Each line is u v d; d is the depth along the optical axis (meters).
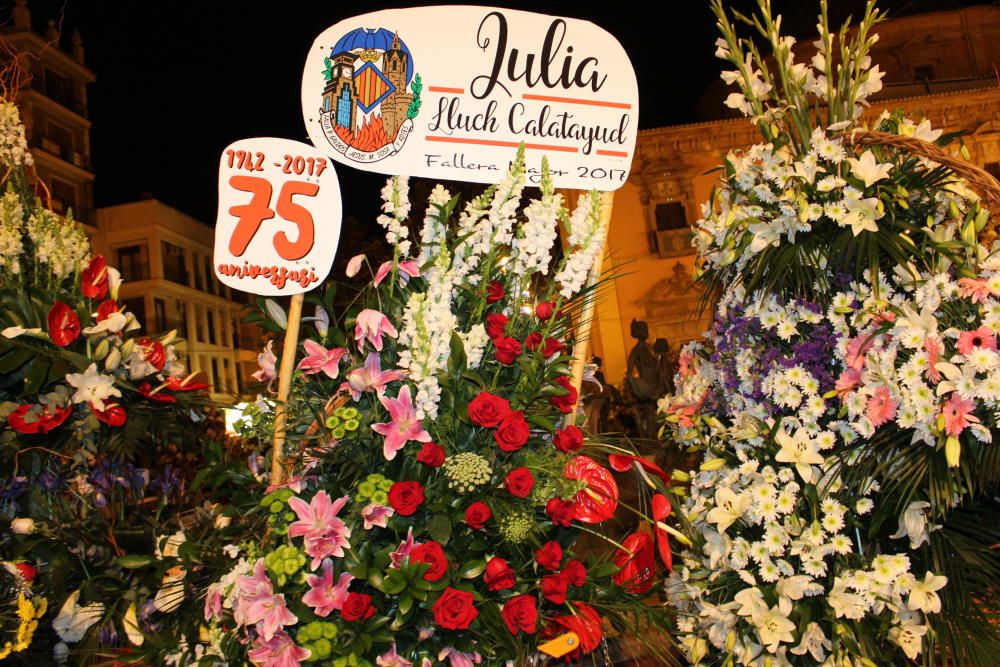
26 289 2.31
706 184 19.19
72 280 2.45
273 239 1.97
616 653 2.06
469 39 2.05
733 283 2.11
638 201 19.16
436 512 1.73
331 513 1.67
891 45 20.27
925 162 2.05
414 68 2.03
